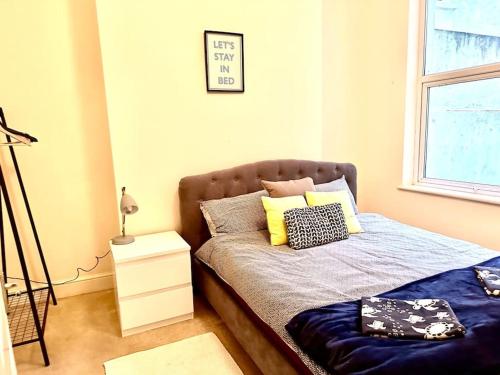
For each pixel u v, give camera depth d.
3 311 1.37
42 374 1.83
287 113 3.03
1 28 2.33
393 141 3.25
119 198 2.51
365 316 1.34
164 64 2.52
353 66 3.38
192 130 2.68
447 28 2.85
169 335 2.16
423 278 1.73
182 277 2.28
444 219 2.89
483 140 2.69
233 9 2.69
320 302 1.52
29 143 1.97
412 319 1.31
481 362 1.08
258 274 1.86
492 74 2.54
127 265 2.10
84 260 2.75
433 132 3.08
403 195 3.22
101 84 2.63
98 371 1.85
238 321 1.91
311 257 2.09
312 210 2.40
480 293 1.52
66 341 2.11
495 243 2.55
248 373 1.79
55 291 2.67
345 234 2.40
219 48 2.67
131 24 2.39
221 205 2.61
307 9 2.96
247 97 2.85
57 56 2.49
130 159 2.51
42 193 2.57
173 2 2.49
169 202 2.68
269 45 2.87
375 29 3.30
